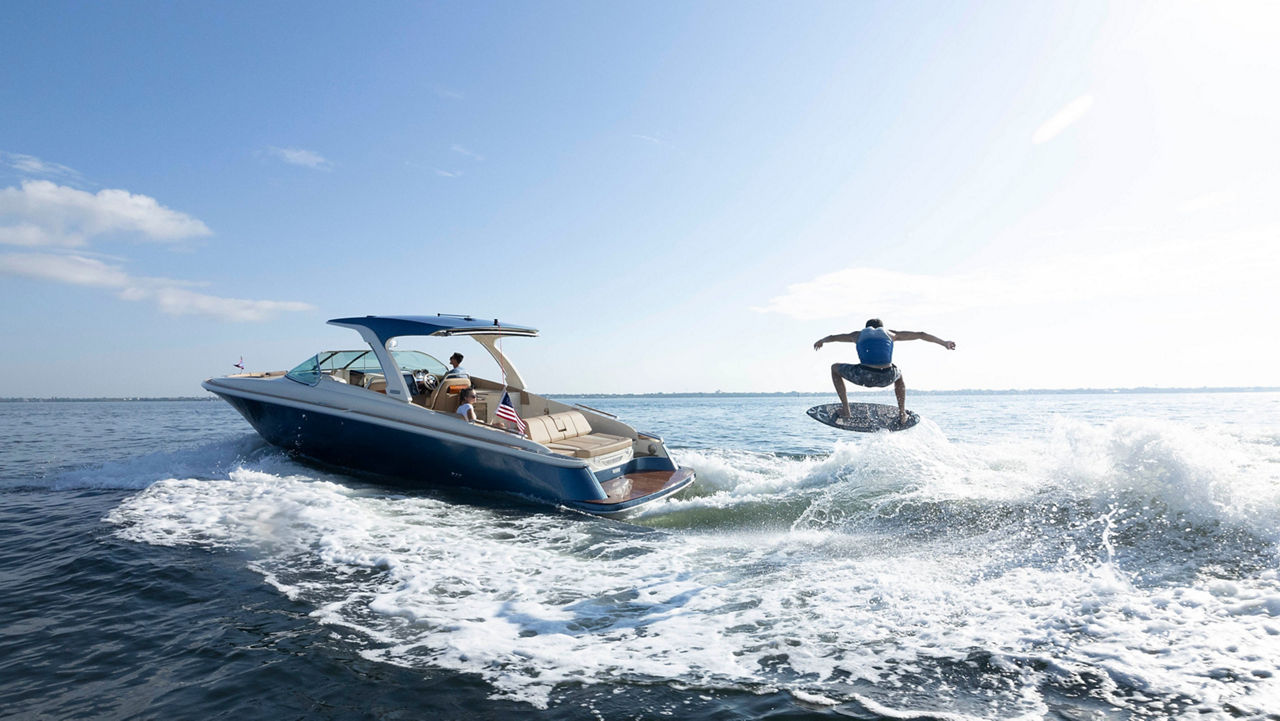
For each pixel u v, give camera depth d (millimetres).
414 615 3781
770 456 11742
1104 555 4531
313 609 3869
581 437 8977
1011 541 5020
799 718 2592
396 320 8453
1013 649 3186
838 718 2582
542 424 8430
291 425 8836
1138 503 5484
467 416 8086
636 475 8812
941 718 2570
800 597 4074
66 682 2967
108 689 2896
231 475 7707
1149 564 4297
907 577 4367
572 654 3250
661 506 7398
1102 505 5562
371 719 2611
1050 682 2842
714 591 4238
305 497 6660
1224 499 5145
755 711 2654
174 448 12406
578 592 4246
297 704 2738
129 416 37188
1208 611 3529
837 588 4215
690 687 2883
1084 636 3297
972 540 5160
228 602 3980
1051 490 6184
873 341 7156
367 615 3781
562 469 7285
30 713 2693
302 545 5195
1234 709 2555
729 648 3311
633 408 62156
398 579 4445
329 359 8922
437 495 7617
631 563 4980
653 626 3633
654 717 2613
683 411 48781
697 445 15133
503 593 4215
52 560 4836
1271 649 3059
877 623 3600
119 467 9258
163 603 3963
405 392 8211
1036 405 55938
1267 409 39188
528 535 5895
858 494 7074
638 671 3053
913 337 7250
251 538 5352
